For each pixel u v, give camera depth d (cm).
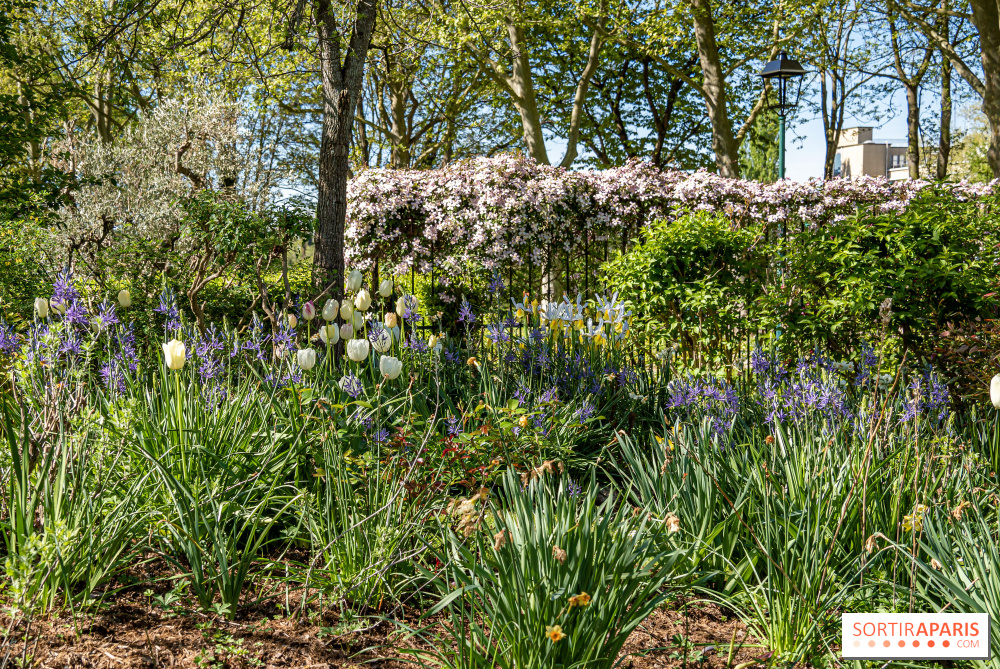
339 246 711
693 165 2378
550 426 438
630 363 603
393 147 1975
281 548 341
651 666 264
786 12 1580
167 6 907
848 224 616
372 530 310
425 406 450
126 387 373
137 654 243
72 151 1380
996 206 649
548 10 1744
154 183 1162
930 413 453
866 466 303
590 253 1109
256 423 382
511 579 246
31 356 338
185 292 746
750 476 337
